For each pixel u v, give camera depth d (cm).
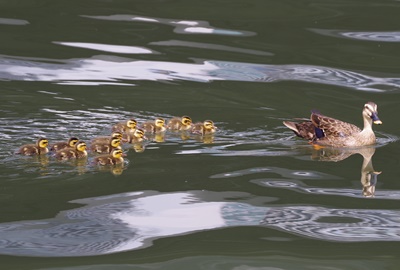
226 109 1931
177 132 1767
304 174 1530
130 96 1988
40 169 1499
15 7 2633
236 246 1231
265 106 1962
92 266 1162
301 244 1241
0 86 2016
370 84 2127
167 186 1445
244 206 1374
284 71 2198
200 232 1277
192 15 2602
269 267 1173
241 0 2750
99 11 2627
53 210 1336
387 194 1443
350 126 1745
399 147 1722
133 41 2378
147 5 2695
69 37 2394
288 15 2608
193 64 2228
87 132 1725
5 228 1270
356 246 1247
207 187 1449
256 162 1586
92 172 1498
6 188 1409
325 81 2141
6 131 1705
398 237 1277
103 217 1316
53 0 2712
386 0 2747
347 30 2488
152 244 1234
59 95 1970
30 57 2234
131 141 1684
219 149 1659
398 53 2317
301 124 1750
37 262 1171
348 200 1413
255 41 2400
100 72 2150
